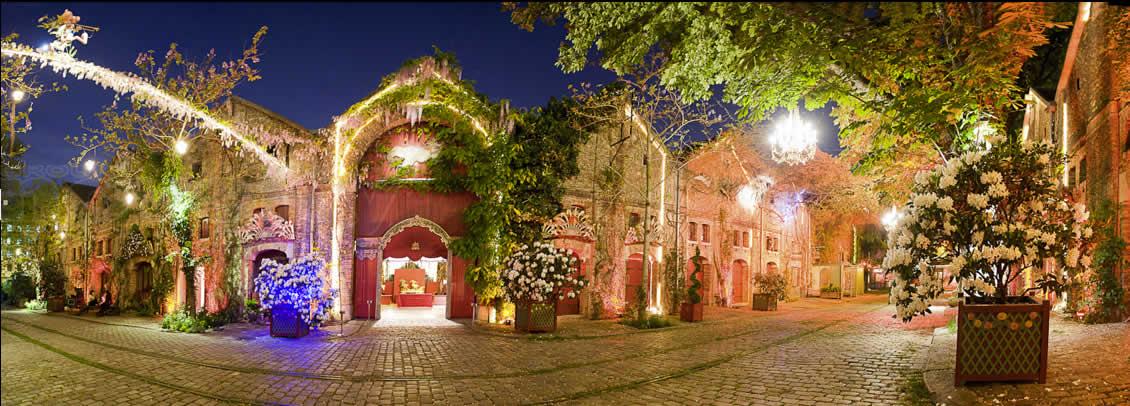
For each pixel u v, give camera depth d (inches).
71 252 1312.7
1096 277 493.7
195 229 867.4
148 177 818.2
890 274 350.0
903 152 614.5
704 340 566.3
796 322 745.6
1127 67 494.9
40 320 904.3
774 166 1133.7
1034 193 316.5
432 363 434.6
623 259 837.8
